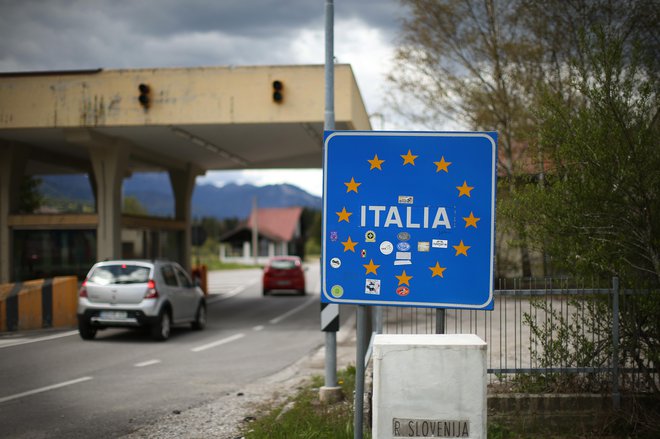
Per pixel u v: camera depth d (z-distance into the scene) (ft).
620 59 19.51
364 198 16.43
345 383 29.19
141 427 23.00
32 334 50.60
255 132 72.28
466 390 13.64
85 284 46.96
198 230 105.09
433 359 13.67
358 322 16.53
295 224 337.31
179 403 26.89
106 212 76.69
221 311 72.90
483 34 73.36
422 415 13.64
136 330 53.83
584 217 19.75
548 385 21.88
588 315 21.40
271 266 99.04
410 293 16.29
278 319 64.08
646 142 18.98
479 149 16.17
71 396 27.96
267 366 36.32
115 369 34.86
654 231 19.48
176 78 65.16
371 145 16.42
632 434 19.97
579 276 21.20
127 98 65.82
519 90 68.18
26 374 32.96
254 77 64.08
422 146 16.30
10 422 23.45
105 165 76.13
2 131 71.36
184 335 51.21
